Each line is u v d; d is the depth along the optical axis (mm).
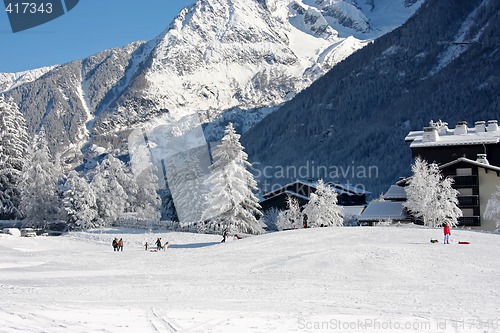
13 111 81625
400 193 85375
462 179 75750
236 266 36219
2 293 24938
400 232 49188
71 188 79125
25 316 17562
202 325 16922
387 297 24375
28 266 38594
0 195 78000
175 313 18984
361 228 53031
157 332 15875
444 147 83375
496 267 32938
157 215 84812
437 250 38312
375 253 36938
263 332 16156
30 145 82000
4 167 78625
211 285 28562
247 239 50719
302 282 29531
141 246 58656
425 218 68438
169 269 36094
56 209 79312
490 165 74812
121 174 87750
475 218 74688
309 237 47938
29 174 78188
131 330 16000
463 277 30234
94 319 17453
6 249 51562
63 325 16328
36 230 75000
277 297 24328
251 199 69250
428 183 68500
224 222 67312
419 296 24656
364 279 30344
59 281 30141
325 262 34969
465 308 21500
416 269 32594
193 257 42156
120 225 82375
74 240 64188
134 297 24281
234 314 18953
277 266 35031
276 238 48844
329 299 23750
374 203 83438
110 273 34219
